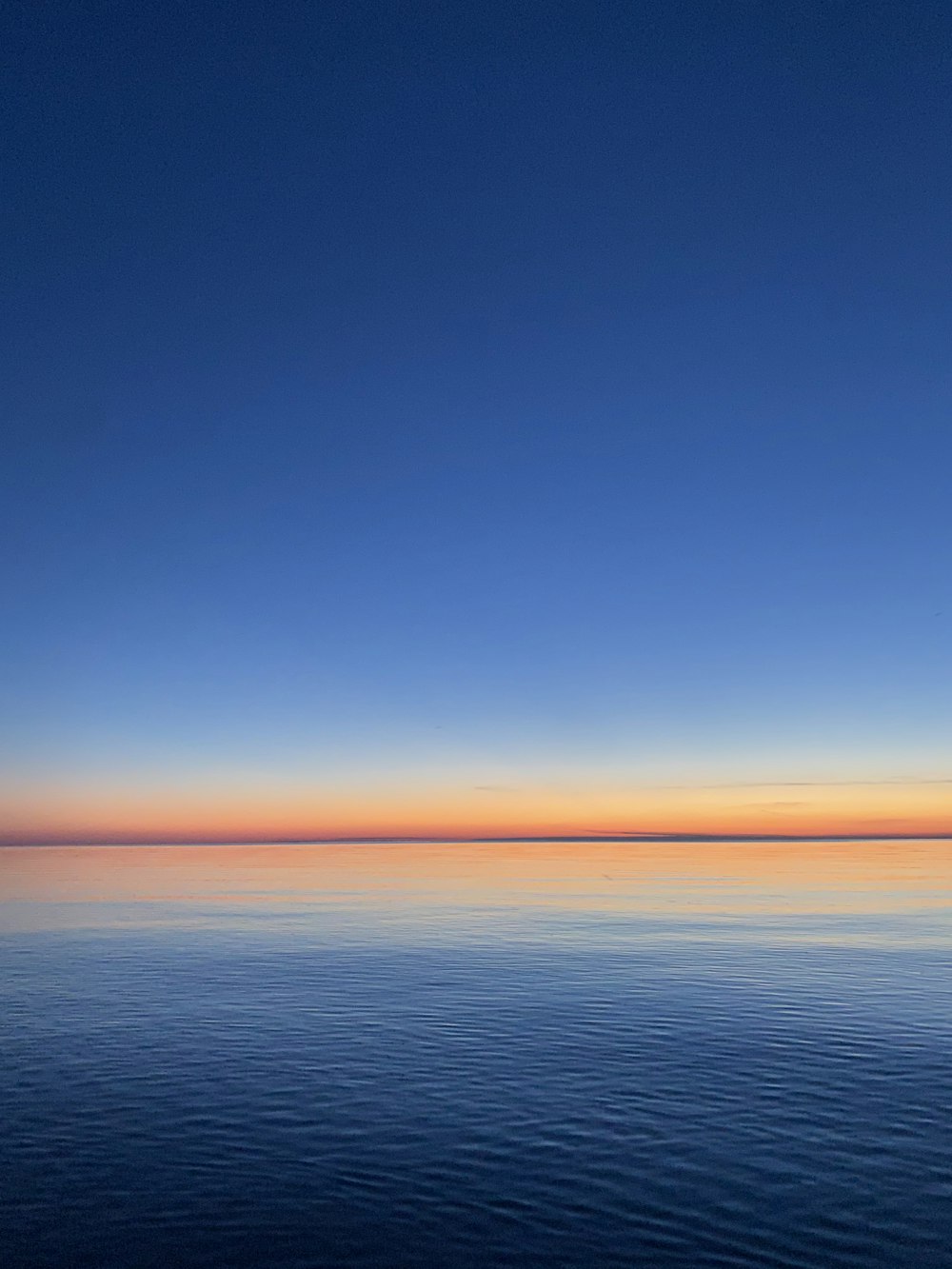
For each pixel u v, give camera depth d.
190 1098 22.28
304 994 35.09
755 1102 21.56
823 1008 31.83
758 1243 15.01
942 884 90.06
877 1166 17.84
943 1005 32.19
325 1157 18.62
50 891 90.06
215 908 71.31
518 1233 15.45
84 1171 18.00
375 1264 14.53
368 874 121.00
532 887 92.38
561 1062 25.11
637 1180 17.36
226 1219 16.00
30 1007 32.78
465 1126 20.20
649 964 41.97
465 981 37.59
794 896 78.69
